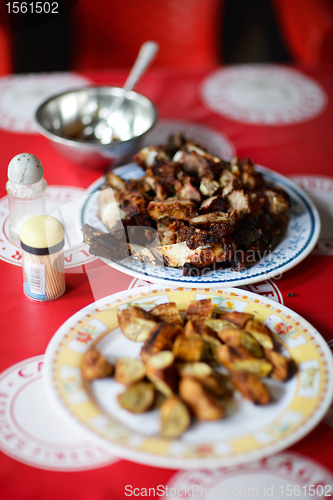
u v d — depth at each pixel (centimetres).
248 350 52
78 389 51
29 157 64
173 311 56
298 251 66
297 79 107
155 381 50
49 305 61
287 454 49
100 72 105
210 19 137
